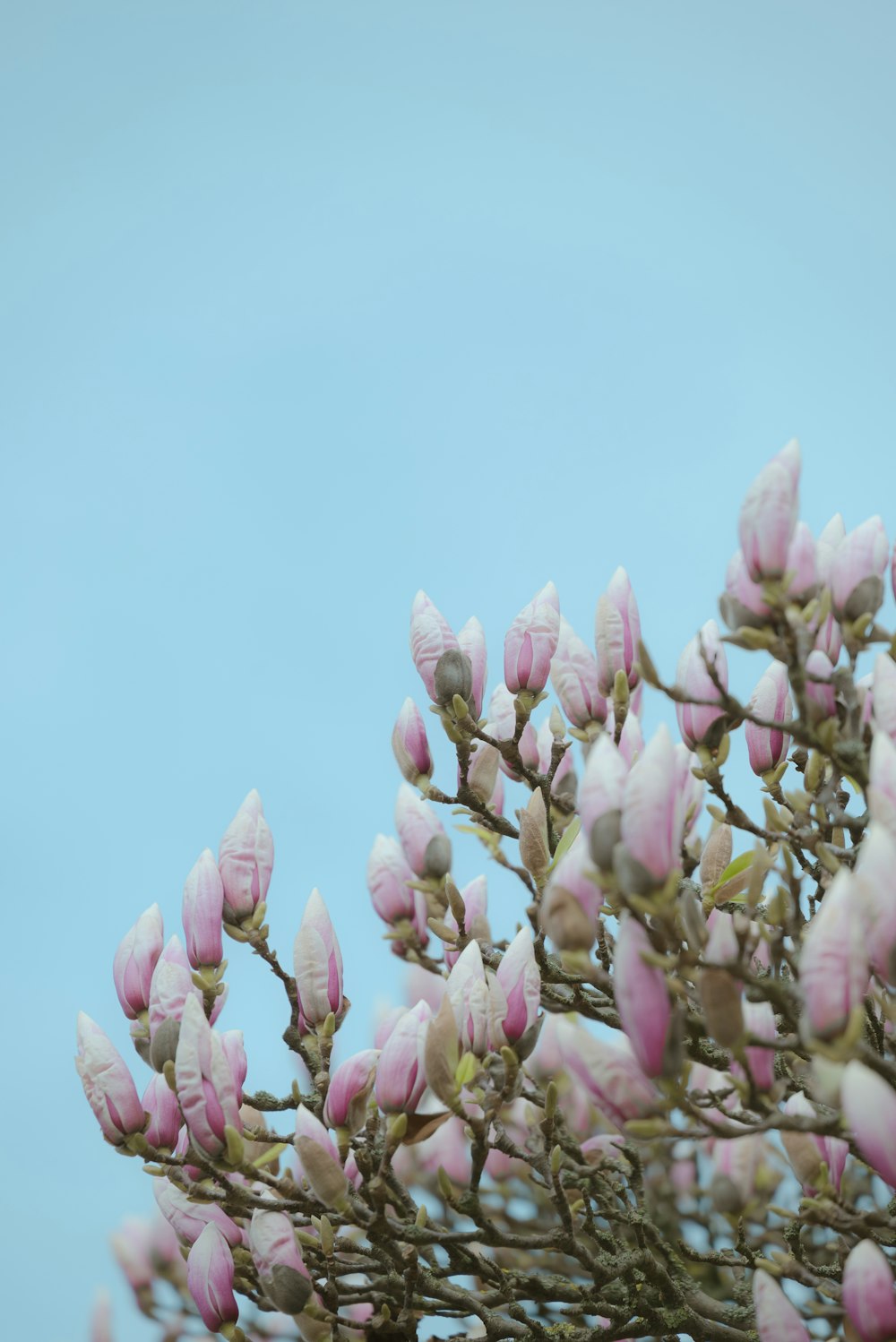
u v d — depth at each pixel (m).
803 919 1.74
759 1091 1.49
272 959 1.76
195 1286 1.69
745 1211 1.57
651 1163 1.76
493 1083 1.65
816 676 1.61
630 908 1.47
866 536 1.62
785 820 1.75
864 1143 1.40
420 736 1.86
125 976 1.77
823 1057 1.42
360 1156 1.68
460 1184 2.03
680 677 1.74
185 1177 1.70
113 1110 1.66
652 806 1.46
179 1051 1.64
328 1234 1.67
